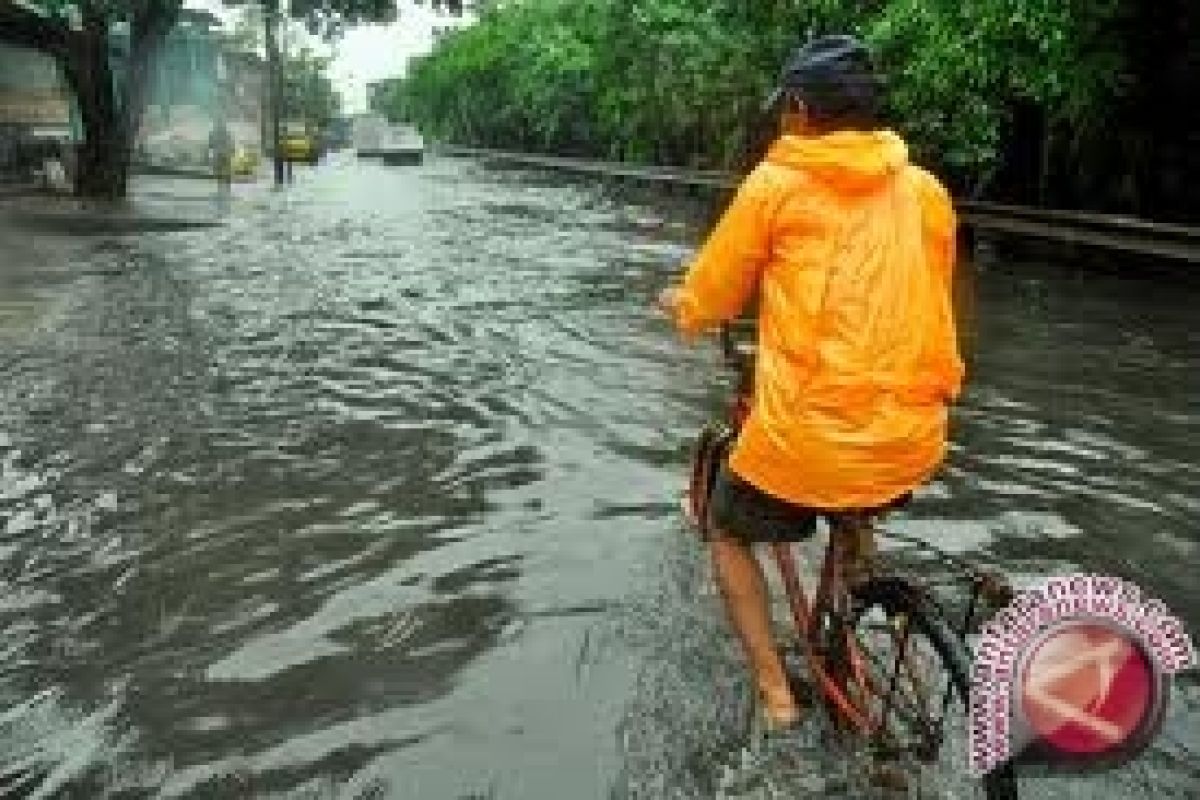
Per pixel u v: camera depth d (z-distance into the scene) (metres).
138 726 4.56
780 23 25.06
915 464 3.80
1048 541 6.38
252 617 5.44
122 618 5.45
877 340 3.72
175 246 20.12
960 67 18.08
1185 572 6.01
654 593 5.59
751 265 3.88
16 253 18.56
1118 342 11.95
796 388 3.77
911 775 4.04
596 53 41.69
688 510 4.75
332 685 4.82
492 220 26.64
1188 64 18.89
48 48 28.92
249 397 9.34
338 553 6.14
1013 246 19.91
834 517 3.94
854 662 4.06
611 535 6.32
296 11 30.80
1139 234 17.17
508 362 10.69
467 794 4.08
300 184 40.34
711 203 31.69
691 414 8.85
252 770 4.25
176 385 9.71
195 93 55.38
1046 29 16.75
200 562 6.05
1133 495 7.17
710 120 34.19
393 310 13.59
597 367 10.47
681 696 4.66
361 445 8.02
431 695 4.72
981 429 8.60
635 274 17.06
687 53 31.67
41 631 5.33
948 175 23.00
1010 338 12.11
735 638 5.13
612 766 4.21
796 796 3.99
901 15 18.73
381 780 4.17
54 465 7.61
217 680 4.88
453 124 80.12
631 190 37.97
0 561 6.09
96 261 17.84
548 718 4.53
